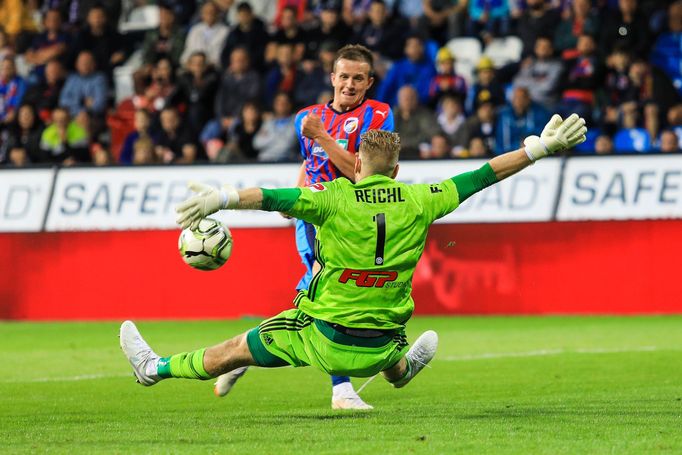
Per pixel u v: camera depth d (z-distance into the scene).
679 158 42.78
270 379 26.58
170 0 62.16
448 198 17.19
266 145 51.16
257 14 62.25
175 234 45.78
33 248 47.25
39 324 44.81
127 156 54.38
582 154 43.69
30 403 22.22
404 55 54.62
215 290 45.44
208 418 19.23
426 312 44.19
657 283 42.53
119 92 61.16
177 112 53.72
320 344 16.86
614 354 30.23
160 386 25.14
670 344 32.47
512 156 17.36
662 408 19.66
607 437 15.86
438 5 56.97
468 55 55.94
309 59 55.44
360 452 14.51
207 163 45.78
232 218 45.44
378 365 17.05
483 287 43.81
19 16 64.25
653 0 53.41
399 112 49.66
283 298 44.81
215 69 55.59
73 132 55.34
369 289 16.72
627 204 42.91
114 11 63.44
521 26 53.31
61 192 47.38
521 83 51.38
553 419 18.03
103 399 22.88
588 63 50.53
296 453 14.46
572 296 43.16
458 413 19.14
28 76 61.00
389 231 16.69
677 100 49.94
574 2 52.44
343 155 19.95
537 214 43.53
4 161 56.00
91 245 46.66
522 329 37.94
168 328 41.06
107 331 40.78
